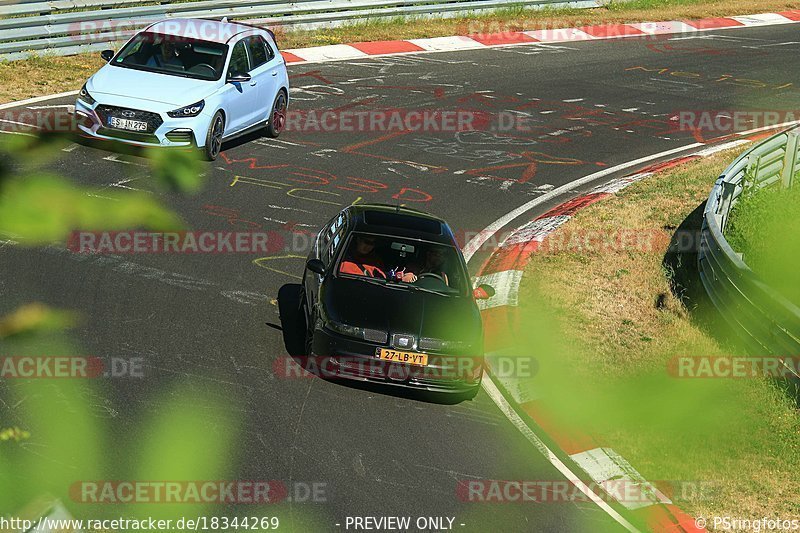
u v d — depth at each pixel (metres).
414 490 24.62
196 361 30.22
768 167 56.34
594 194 54.69
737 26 110.12
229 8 77.38
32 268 35.09
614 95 77.12
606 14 106.81
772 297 33.78
